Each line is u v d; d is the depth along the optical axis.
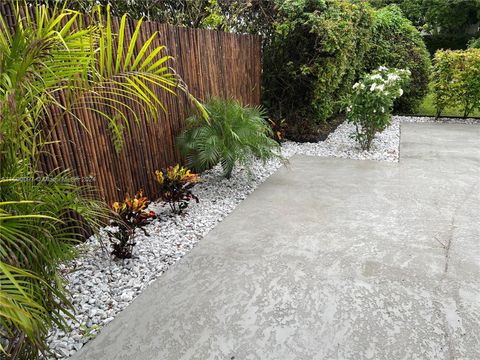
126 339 1.69
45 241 1.41
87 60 1.41
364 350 1.60
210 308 1.89
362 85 4.87
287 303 1.92
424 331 1.70
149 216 2.54
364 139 5.16
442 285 2.04
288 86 5.61
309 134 5.70
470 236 2.60
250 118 3.59
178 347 1.64
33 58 1.23
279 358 1.57
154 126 3.32
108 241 2.60
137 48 2.95
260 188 3.66
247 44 4.89
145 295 2.02
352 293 1.99
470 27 15.66
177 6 4.71
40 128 2.18
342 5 5.68
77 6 3.29
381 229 2.73
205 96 4.01
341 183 3.76
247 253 2.43
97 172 2.70
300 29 5.32
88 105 2.55
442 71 6.94
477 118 7.25
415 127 6.60
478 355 1.56
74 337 1.71
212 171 4.30
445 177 3.90
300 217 2.96
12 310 0.98
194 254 2.44
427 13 15.08
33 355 1.33
